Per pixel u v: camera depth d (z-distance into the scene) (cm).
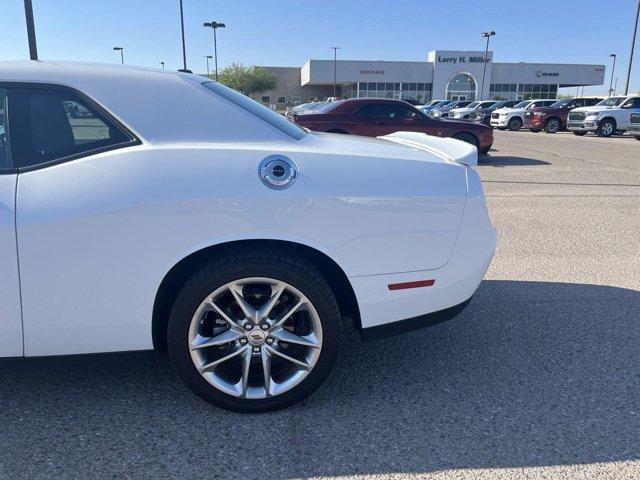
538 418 265
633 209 761
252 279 246
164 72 262
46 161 236
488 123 3134
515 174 1109
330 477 224
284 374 267
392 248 260
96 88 243
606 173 1129
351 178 252
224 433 252
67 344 245
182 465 230
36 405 274
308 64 6869
